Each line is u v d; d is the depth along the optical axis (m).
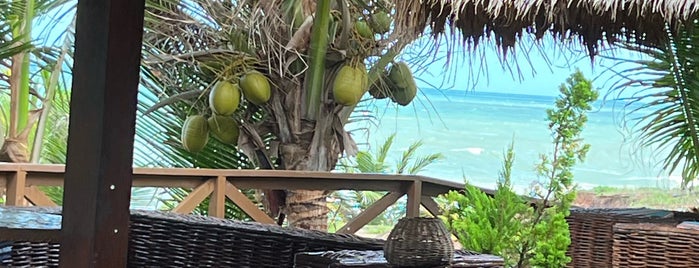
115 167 1.01
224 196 3.38
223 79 3.49
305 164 3.67
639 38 3.04
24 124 3.54
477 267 1.38
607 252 2.75
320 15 3.43
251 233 1.81
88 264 1.01
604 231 2.77
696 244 2.38
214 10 3.54
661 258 2.41
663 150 3.41
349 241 1.76
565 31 2.83
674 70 3.19
